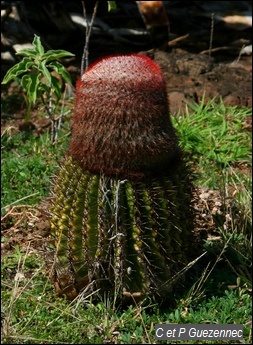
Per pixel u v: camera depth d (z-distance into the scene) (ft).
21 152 8.15
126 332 5.92
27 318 6.03
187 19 11.89
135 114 5.68
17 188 7.53
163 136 5.77
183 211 5.92
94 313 5.99
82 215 5.80
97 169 5.73
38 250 6.44
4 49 10.38
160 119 5.77
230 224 7.00
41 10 11.05
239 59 10.98
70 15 11.16
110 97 5.67
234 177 7.89
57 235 5.93
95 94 5.69
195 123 8.65
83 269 5.90
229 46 11.34
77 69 10.03
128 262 5.83
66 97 9.23
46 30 11.10
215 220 6.97
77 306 5.92
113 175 5.74
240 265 6.50
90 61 10.58
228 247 6.68
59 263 5.95
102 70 5.72
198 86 9.53
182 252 5.99
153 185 5.76
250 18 11.97
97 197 5.75
